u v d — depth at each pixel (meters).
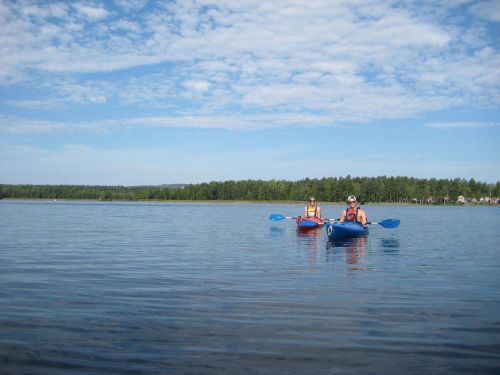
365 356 4.86
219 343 5.25
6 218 36.00
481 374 4.43
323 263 11.71
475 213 60.84
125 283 8.84
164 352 4.95
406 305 7.07
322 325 5.97
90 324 5.99
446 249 15.20
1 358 4.77
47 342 5.26
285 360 4.74
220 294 7.83
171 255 13.28
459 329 5.82
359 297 7.61
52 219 34.84
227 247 15.55
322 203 131.62
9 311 6.65
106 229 24.34
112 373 4.39
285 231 23.23
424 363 4.68
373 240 18.33
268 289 8.27
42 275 9.75
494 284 8.84
